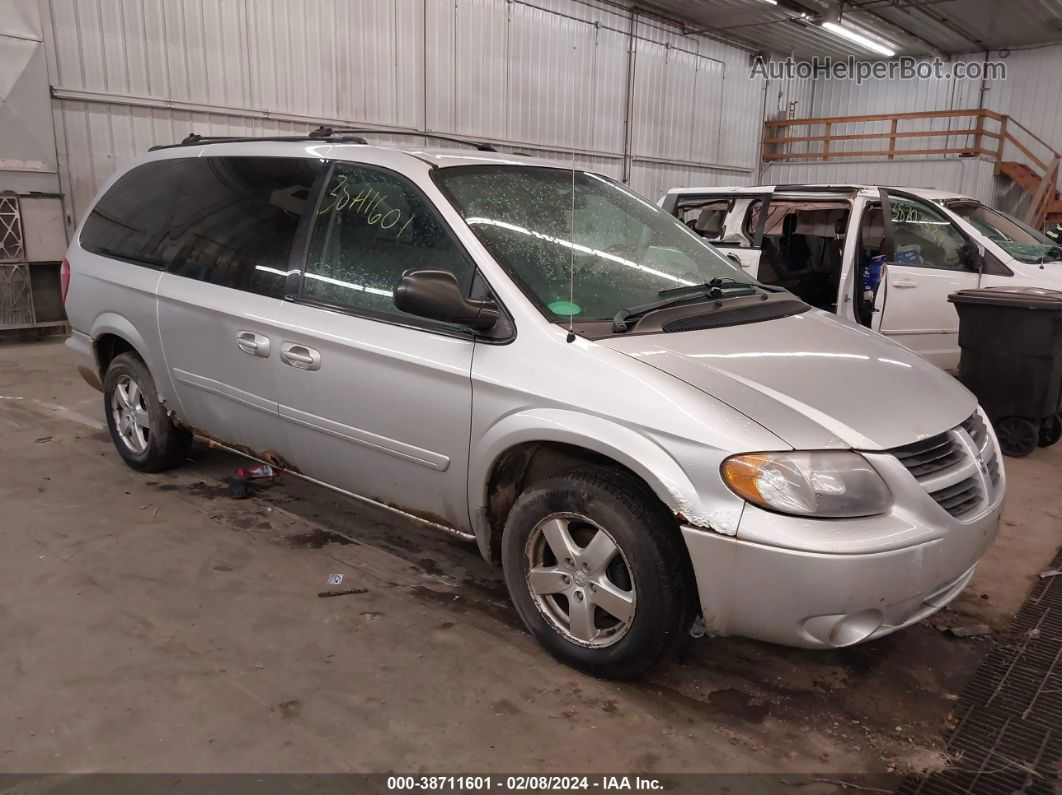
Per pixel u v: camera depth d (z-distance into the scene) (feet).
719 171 58.59
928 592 7.55
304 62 33.83
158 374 12.69
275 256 10.84
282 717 7.67
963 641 9.55
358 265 9.98
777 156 61.26
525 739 7.48
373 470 9.95
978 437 8.69
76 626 9.18
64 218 27.99
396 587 10.35
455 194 9.57
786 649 9.27
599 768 7.13
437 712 7.82
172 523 12.07
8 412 17.88
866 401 8.00
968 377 17.01
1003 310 16.21
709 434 7.26
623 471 8.02
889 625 7.44
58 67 27.43
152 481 13.70
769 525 7.02
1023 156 59.52
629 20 48.19
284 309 10.44
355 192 10.32
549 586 8.57
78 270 13.93
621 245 10.32
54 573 10.42
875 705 8.27
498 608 9.89
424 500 9.57
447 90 39.37
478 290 8.86
